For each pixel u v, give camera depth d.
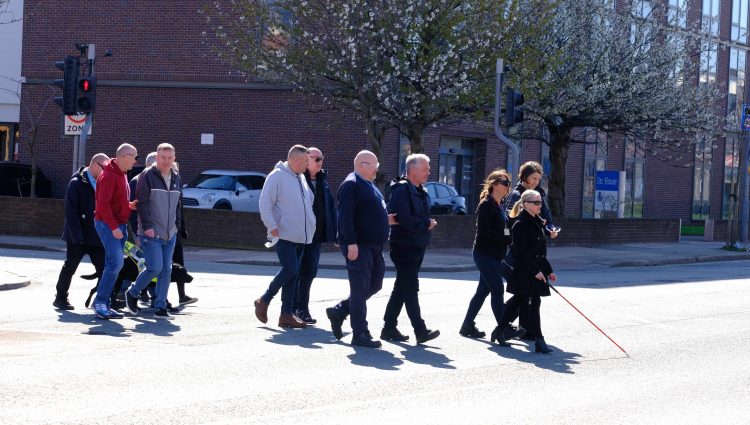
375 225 9.51
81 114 19.62
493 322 11.77
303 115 30.02
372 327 11.04
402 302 9.97
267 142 30.25
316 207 10.98
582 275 20.45
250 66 24.25
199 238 23.70
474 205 34.75
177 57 30.64
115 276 10.85
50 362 8.22
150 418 6.41
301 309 11.02
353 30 22.95
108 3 31.06
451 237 25.84
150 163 12.04
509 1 24.95
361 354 9.18
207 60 30.42
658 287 17.55
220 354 8.89
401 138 30.58
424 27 22.86
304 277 11.00
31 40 31.84
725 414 7.28
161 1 30.64
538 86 25.02
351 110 25.28
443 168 33.69
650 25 28.97
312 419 6.57
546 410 7.16
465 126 33.31
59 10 31.53
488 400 7.43
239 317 11.34
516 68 23.80
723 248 32.25
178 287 12.38
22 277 14.79
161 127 30.89
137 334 9.85
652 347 10.37
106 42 31.11
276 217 10.35
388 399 7.30
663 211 44.22
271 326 10.71
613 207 31.64
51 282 14.95
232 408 6.77
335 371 8.30
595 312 13.16
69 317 10.94
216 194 25.81
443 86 23.16
